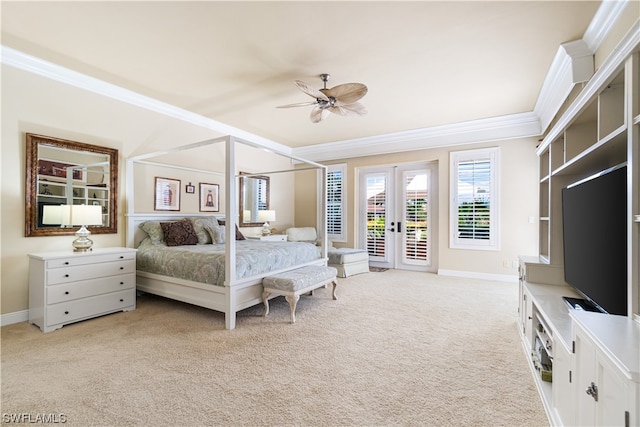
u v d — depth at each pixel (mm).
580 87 2885
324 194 4410
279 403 1728
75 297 2908
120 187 3852
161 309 3404
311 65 3131
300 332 2773
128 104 3930
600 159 1898
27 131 3059
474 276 5168
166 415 1618
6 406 1677
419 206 5992
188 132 4707
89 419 1583
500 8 2248
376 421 1579
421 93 3854
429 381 1963
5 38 2689
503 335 2713
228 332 2762
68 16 2367
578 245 1982
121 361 2199
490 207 5035
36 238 3133
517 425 1550
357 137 6117
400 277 5273
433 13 2309
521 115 4668
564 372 1427
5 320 2910
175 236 3891
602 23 2344
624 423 876
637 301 1220
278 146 6703
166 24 2469
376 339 2623
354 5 2227
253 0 2176
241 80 3498
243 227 5836
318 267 3781
